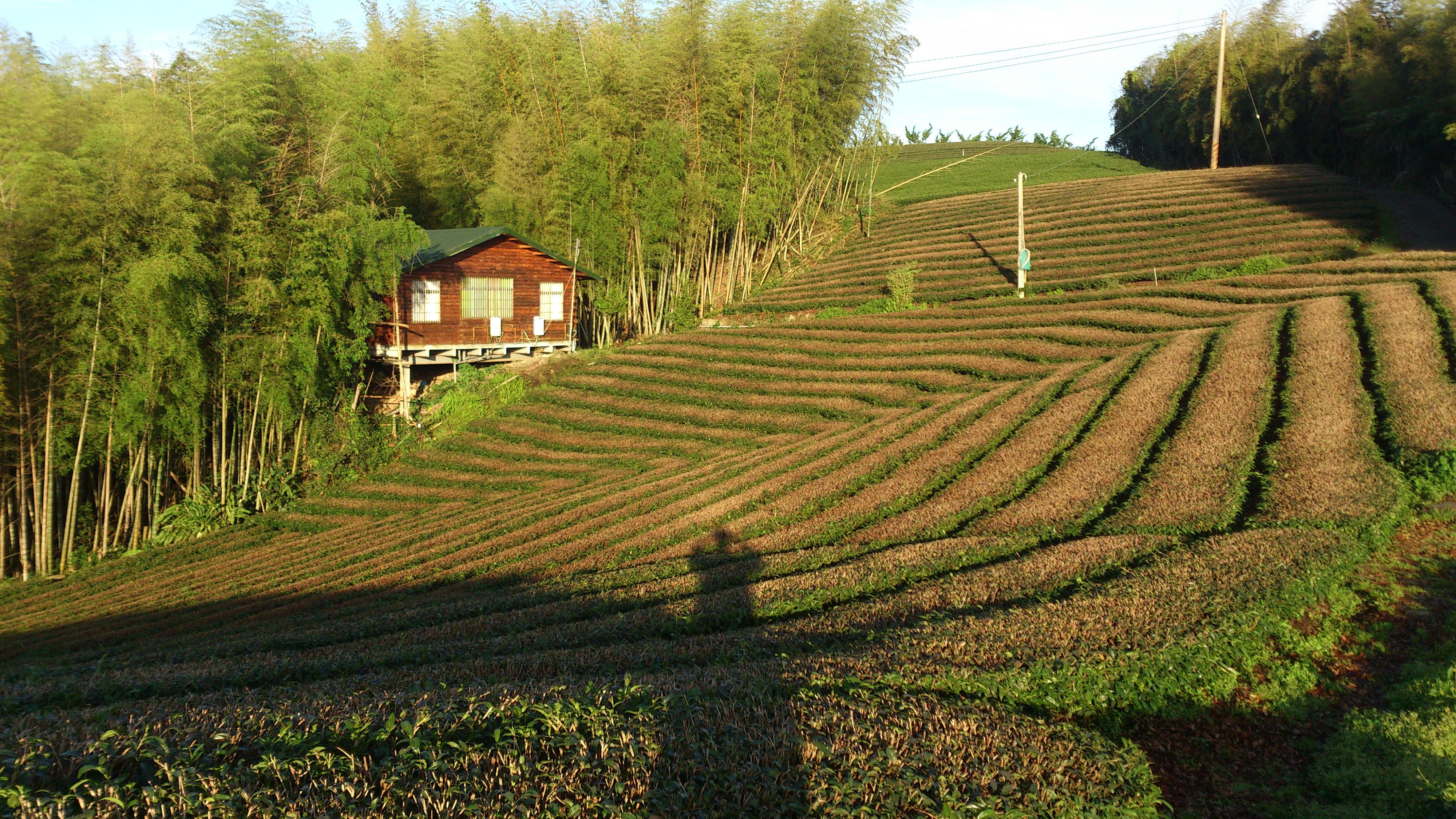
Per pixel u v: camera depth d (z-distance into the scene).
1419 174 45.59
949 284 45.03
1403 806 8.01
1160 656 10.24
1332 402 20.41
